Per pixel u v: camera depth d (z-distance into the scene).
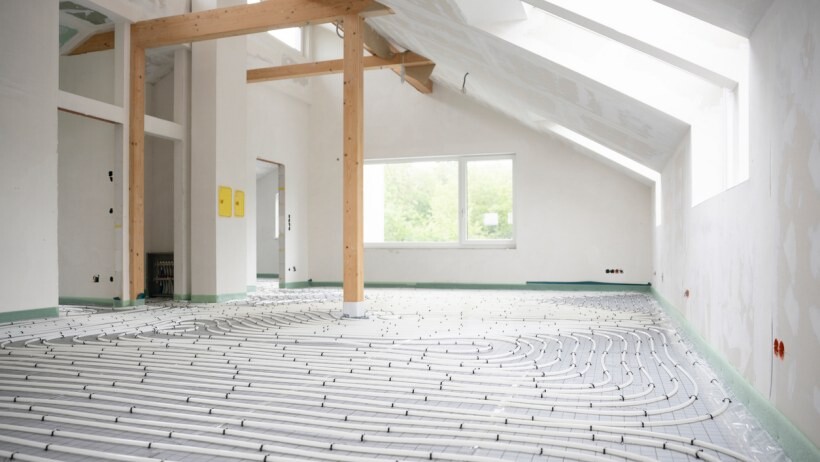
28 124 6.12
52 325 5.81
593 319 6.36
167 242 9.03
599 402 2.96
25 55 6.10
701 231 4.31
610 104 4.77
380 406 2.93
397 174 11.74
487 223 11.23
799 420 2.08
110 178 7.88
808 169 1.94
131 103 7.72
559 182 10.70
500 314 6.82
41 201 6.26
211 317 6.55
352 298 6.54
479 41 4.94
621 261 10.37
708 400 3.06
